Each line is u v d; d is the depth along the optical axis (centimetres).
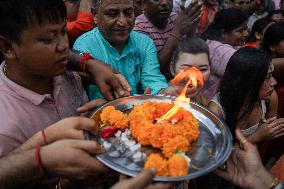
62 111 125
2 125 108
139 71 203
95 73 134
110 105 128
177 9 354
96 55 189
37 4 97
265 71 180
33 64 106
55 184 122
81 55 137
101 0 185
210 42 264
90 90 169
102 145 110
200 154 109
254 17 435
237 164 138
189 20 250
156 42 279
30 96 113
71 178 104
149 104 127
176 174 98
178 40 245
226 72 191
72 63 136
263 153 225
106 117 122
